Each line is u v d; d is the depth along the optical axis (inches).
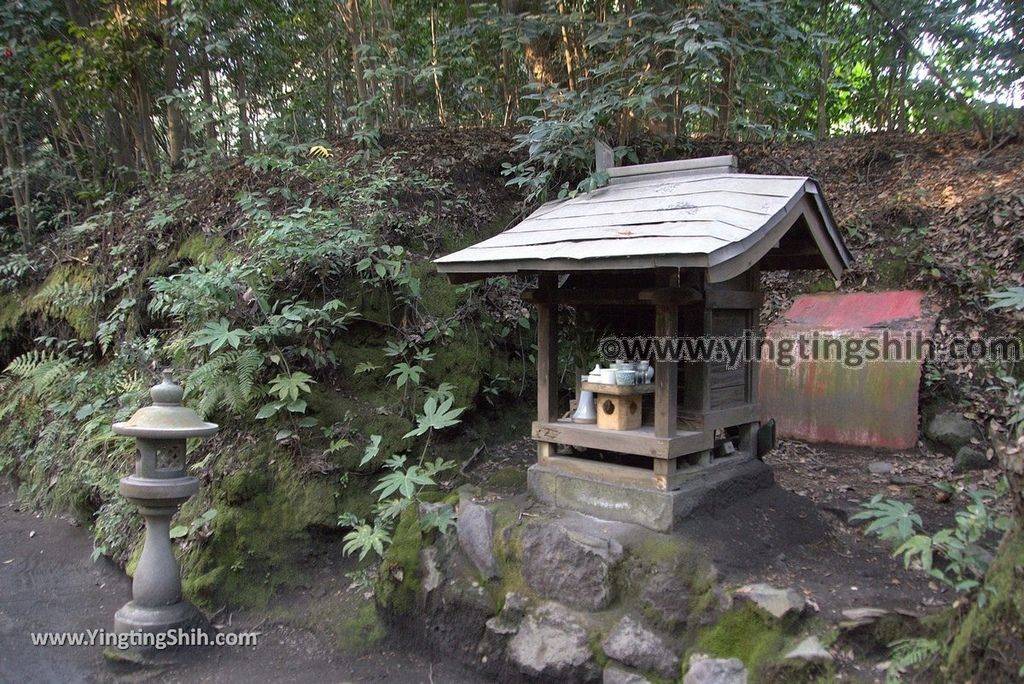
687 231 104.3
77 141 313.7
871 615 96.3
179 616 127.3
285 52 309.0
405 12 307.7
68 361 224.1
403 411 172.2
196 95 297.9
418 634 126.9
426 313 188.9
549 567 114.7
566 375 200.5
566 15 230.2
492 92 299.3
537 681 110.0
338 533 153.2
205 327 163.5
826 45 257.9
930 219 222.7
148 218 244.7
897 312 191.2
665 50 205.3
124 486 124.8
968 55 259.3
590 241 114.2
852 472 163.2
